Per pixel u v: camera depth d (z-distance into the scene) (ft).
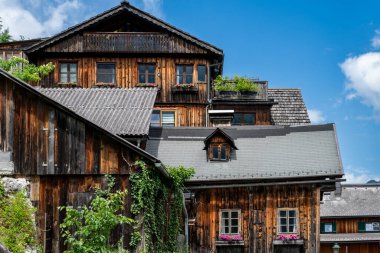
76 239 46.09
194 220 67.26
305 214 67.92
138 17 97.60
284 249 67.97
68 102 66.13
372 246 122.83
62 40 96.68
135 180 46.52
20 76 83.82
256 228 67.97
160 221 50.78
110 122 59.72
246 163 70.03
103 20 97.19
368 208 128.67
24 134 47.24
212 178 67.46
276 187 68.39
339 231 128.67
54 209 46.75
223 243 67.41
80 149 46.88
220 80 101.65
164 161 69.77
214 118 84.28
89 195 46.73
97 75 96.99
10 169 46.93
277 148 72.84
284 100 117.91
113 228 44.34
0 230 44.39
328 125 76.07
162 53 97.09
